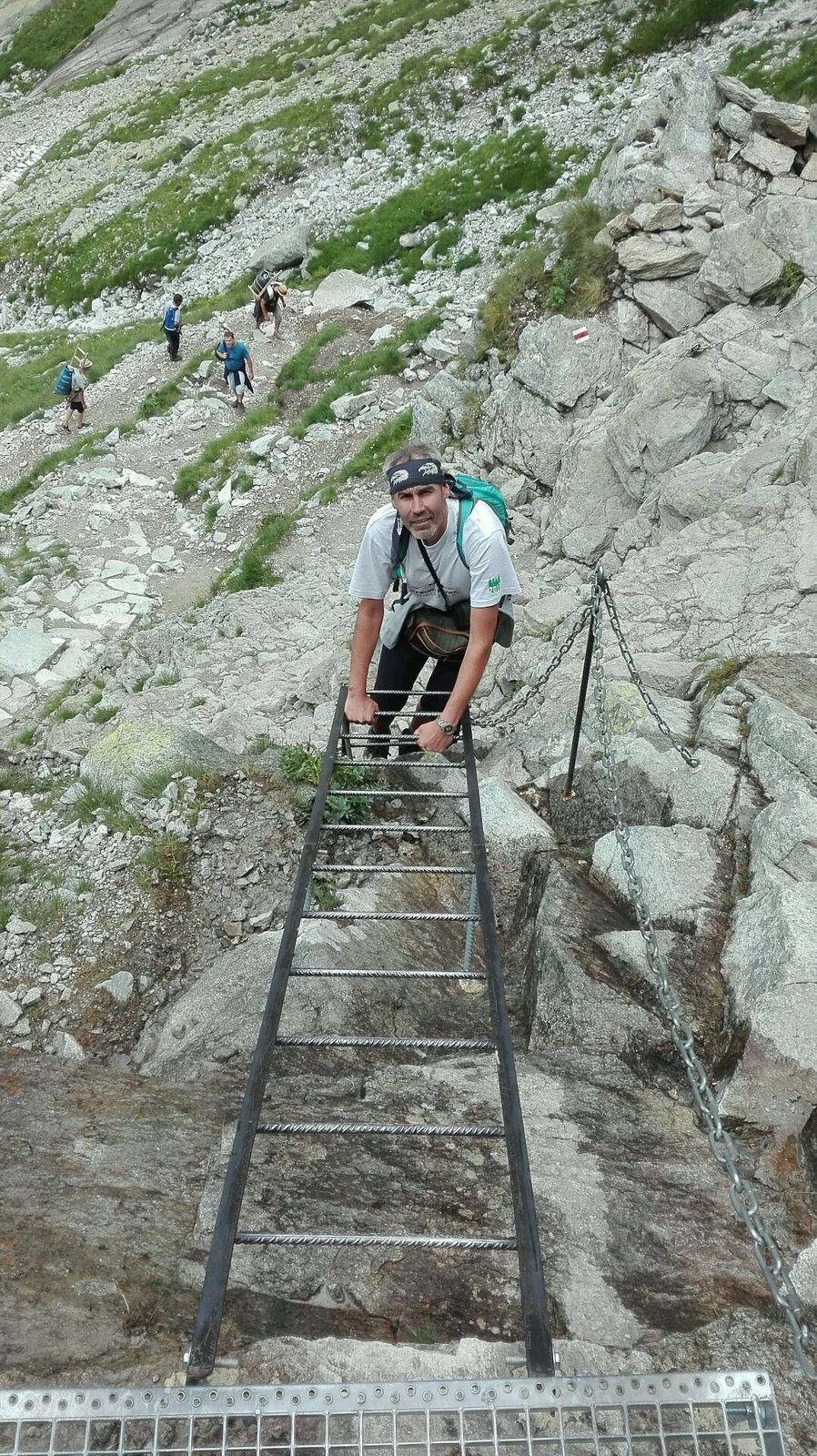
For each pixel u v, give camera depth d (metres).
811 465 9.11
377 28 38.28
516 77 26.98
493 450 13.27
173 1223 2.81
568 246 13.91
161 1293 2.50
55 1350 2.24
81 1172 3.01
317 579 13.42
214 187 30.88
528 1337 1.78
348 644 9.79
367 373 18.66
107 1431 1.78
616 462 11.13
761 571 8.15
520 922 5.34
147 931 5.93
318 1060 4.03
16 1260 2.54
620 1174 3.13
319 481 16.53
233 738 8.36
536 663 8.38
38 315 31.39
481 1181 3.06
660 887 4.80
